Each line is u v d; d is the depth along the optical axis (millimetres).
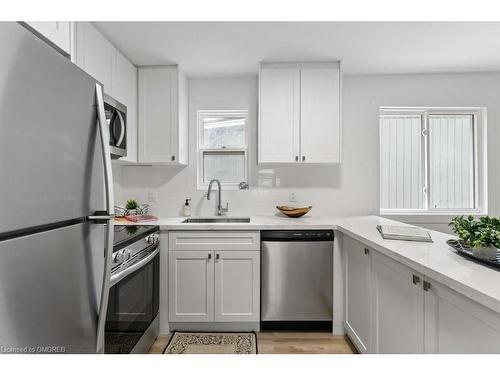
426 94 3061
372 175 3098
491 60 2727
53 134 809
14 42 678
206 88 3113
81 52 1927
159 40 2316
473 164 3168
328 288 2383
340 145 2750
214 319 2402
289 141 2768
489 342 898
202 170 3191
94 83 1025
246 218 2953
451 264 1164
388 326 1549
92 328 1008
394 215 3072
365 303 1866
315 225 2379
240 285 2400
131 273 1802
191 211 3105
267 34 2246
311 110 2760
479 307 929
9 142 659
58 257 832
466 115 3180
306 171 3100
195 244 2404
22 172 696
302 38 2307
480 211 3109
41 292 763
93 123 1020
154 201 3105
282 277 2393
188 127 3109
